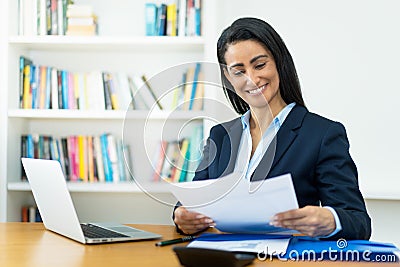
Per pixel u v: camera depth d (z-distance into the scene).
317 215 1.72
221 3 3.81
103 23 3.99
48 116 3.73
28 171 2.17
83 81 3.82
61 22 3.78
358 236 1.84
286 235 1.89
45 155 3.87
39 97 3.82
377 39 3.76
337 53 3.80
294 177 2.08
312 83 3.82
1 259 1.65
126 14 3.98
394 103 3.75
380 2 3.76
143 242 1.91
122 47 3.85
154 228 2.21
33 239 1.97
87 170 3.84
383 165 3.76
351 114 3.79
